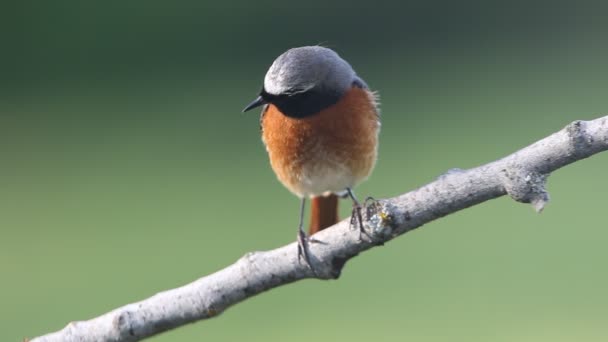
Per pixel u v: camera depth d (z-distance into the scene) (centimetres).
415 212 489
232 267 491
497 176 487
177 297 491
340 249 490
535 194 487
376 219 489
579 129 486
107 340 491
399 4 955
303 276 491
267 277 490
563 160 487
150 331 491
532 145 487
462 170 488
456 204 488
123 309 491
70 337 491
